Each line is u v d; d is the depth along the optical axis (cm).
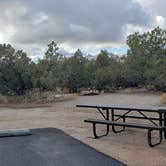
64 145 337
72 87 3275
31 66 2436
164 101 1967
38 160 290
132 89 3616
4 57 2375
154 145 765
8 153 299
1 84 2342
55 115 1411
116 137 878
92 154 323
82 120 1227
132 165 608
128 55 3794
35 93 2378
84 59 3481
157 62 3322
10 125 1143
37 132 379
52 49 3045
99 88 3566
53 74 3006
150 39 3628
